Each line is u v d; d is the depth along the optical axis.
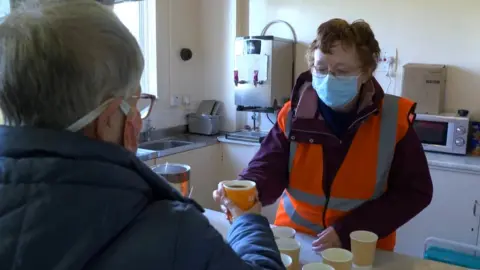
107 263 0.59
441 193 2.73
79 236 0.58
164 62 3.63
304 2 3.56
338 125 1.49
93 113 0.64
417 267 1.25
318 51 1.46
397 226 1.41
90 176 0.61
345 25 1.44
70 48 0.60
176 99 3.76
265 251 0.82
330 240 1.34
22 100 0.62
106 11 0.66
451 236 2.73
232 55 3.78
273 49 3.38
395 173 1.47
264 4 3.72
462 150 2.83
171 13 3.64
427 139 2.93
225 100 3.87
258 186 1.50
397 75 3.27
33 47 0.60
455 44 3.06
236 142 3.49
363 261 1.23
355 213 1.40
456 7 3.03
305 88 1.57
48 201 0.58
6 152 0.61
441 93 3.00
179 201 0.72
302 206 1.55
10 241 0.56
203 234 0.66
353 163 1.48
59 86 0.61
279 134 1.59
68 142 0.62
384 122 1.46
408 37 3.21
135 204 0.64
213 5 3.82
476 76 3.02
